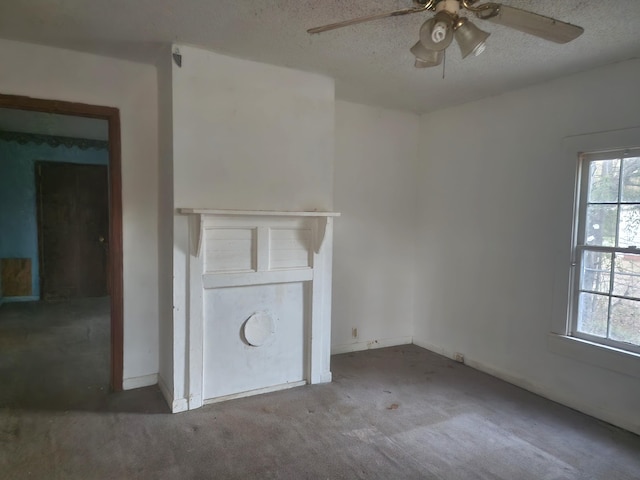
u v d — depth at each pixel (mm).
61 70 2742
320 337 3236
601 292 2822
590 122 2814
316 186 3186
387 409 2838
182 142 2662
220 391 2889
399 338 4285
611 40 2371
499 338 3436
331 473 2123
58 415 2660
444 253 3963
